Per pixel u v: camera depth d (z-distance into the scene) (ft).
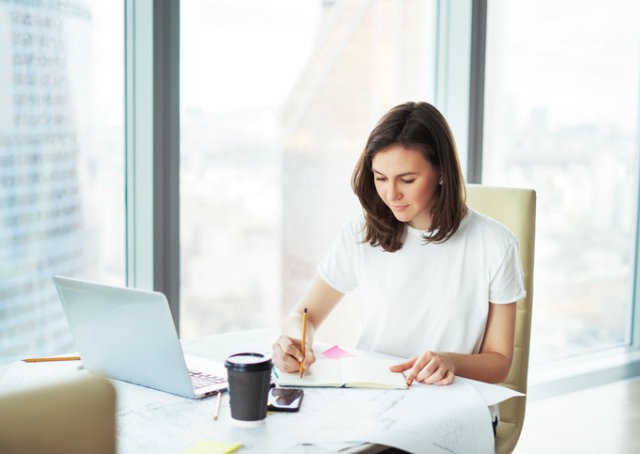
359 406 4.10
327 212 8.77
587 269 11.11
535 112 10.09
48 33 6.44
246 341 5.52
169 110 6.89
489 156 9.62
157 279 7.00
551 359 10.90
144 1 6.70
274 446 3.54
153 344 4.16
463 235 5.53
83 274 6.89
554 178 10.49
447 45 9.14
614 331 11.58
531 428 9.37
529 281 6.11
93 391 2.75
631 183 11.43
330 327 8.87
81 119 6.72
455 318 5.49
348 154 8.81
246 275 8.21
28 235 6.49
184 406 4.09
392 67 8.95
